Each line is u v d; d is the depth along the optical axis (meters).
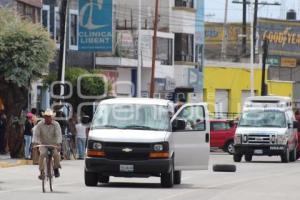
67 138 81.69
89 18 105.31
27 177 58.59
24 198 42.75
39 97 101.75
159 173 50.16
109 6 105.25
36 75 79.00
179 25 140.62
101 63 119.88
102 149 49.69
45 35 78.69
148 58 130.00
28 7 100.19
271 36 173.50
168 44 135.88
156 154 49.66
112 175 50.16
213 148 110.19
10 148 77.31
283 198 44.62
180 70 139.88
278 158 98.12
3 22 78.81
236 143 87.06
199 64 146.00
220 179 59.78
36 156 70.94
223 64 157.75
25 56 77.56
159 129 51.00
